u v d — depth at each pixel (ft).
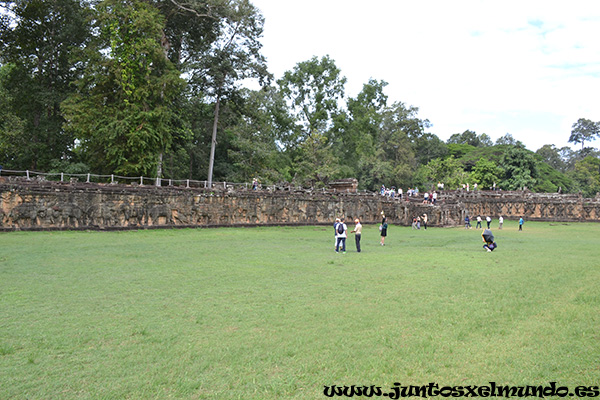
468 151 444.96
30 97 148.15
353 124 233.96
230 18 165.17
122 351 28.78
